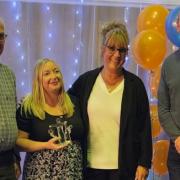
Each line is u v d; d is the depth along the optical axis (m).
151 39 2.68
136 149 2.26
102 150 2.22
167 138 3.14
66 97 2.19
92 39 3.24
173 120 2.29
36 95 2.13
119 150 2.20
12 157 2.07
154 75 2.85
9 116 1.99
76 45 3.24
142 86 2.29
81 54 3.26
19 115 2.13
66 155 2.08
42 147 2.04
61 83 2.16
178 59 2.29
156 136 2.90
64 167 2.06
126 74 2.29
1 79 2.03
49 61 2.16
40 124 2.09
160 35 2.75
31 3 3.16
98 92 2.26
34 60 3.21
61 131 2.10
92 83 2.28
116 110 2.20
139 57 2.72
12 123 1.99
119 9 3.26
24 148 2.07
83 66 3.26
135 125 2.24
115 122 2.21
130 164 2.22
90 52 3.25
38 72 2.13
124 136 2.20
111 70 2.22
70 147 2.10
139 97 2.25
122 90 2.25
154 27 2.80
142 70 3.29
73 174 2.08
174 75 2.28
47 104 2.15
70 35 3.23
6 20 3.14
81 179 2.15
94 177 2.23
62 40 3.23
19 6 3.15
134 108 2.22
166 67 2.33
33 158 2.08
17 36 3.17
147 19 2.81
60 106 2.16
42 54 3.21
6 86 2.04
